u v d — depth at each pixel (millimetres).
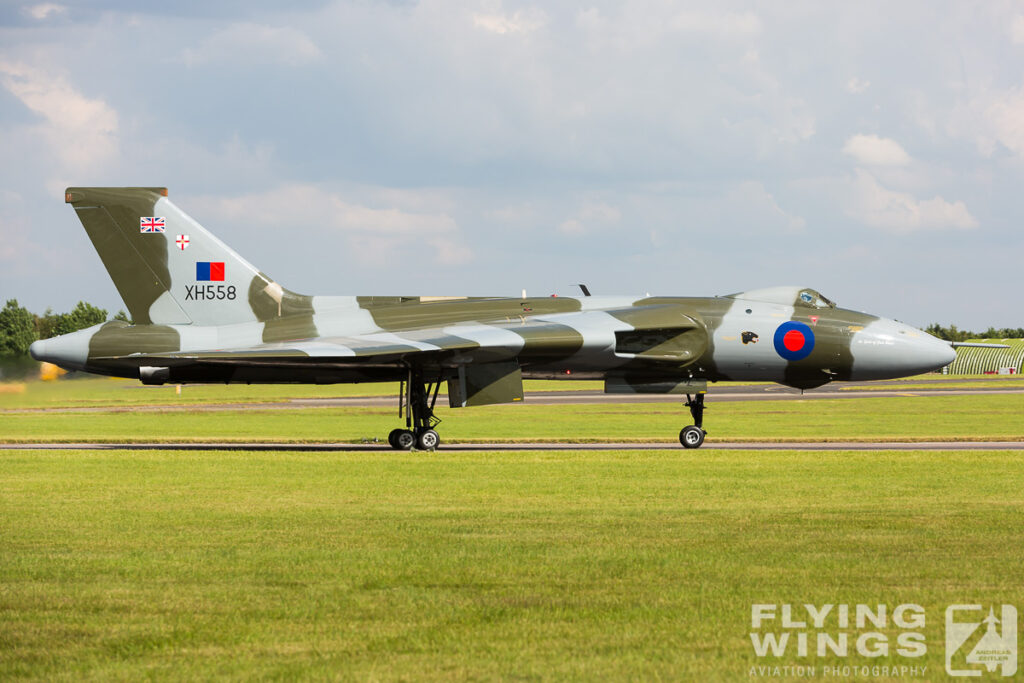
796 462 75125
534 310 98188
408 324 95375
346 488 60094
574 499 54969
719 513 49438
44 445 97312
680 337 96125
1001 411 155000
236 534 43281
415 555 38531
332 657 26438
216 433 116688
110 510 50750
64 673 25312
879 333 98188
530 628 28891
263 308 95750
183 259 95312
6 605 31312
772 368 97938
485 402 92312
